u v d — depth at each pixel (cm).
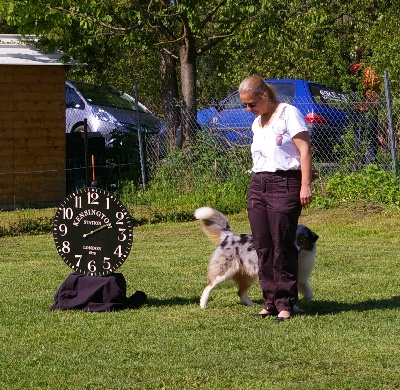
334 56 2091
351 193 1464
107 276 768
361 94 1595
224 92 2522
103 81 2180
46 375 548
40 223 1406
